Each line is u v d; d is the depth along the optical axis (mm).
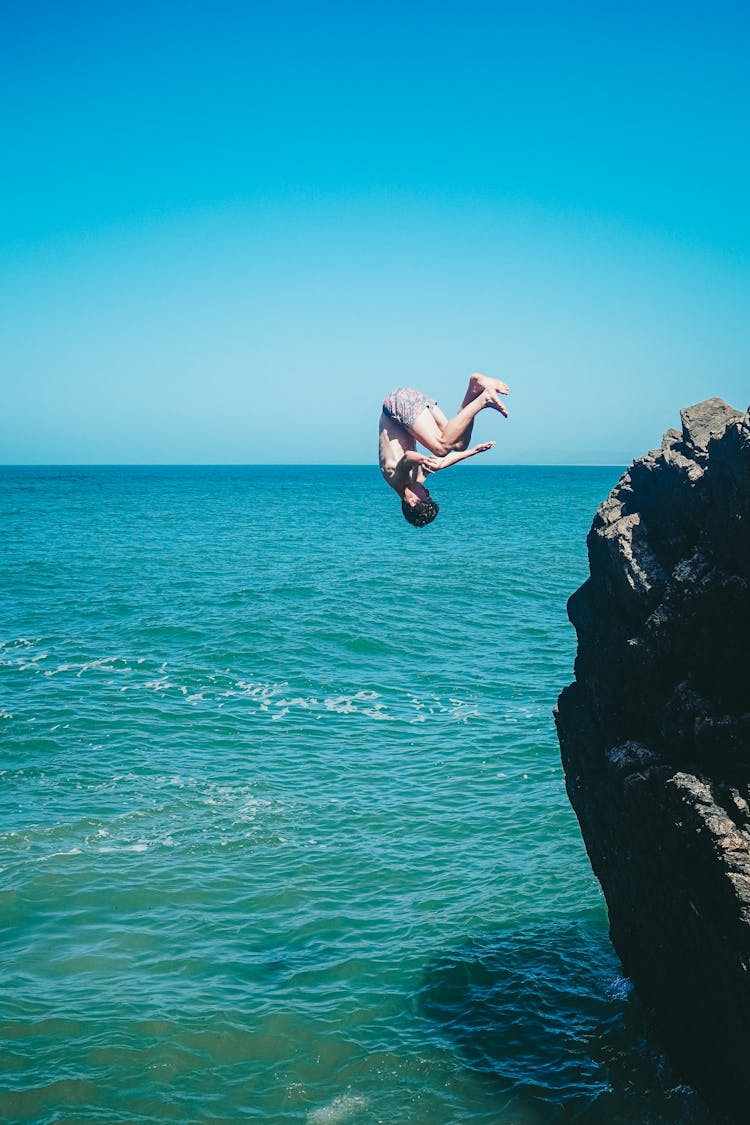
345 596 41250
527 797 18141
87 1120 9492
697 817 8305
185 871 14992
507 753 20672
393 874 15094
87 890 14250
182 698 24672
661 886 9336
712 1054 9125
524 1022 11227
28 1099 9734
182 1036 10836
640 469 10430
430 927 13469
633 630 9898
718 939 8125
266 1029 11055
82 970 12133
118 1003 11414
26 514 91750
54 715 22750
